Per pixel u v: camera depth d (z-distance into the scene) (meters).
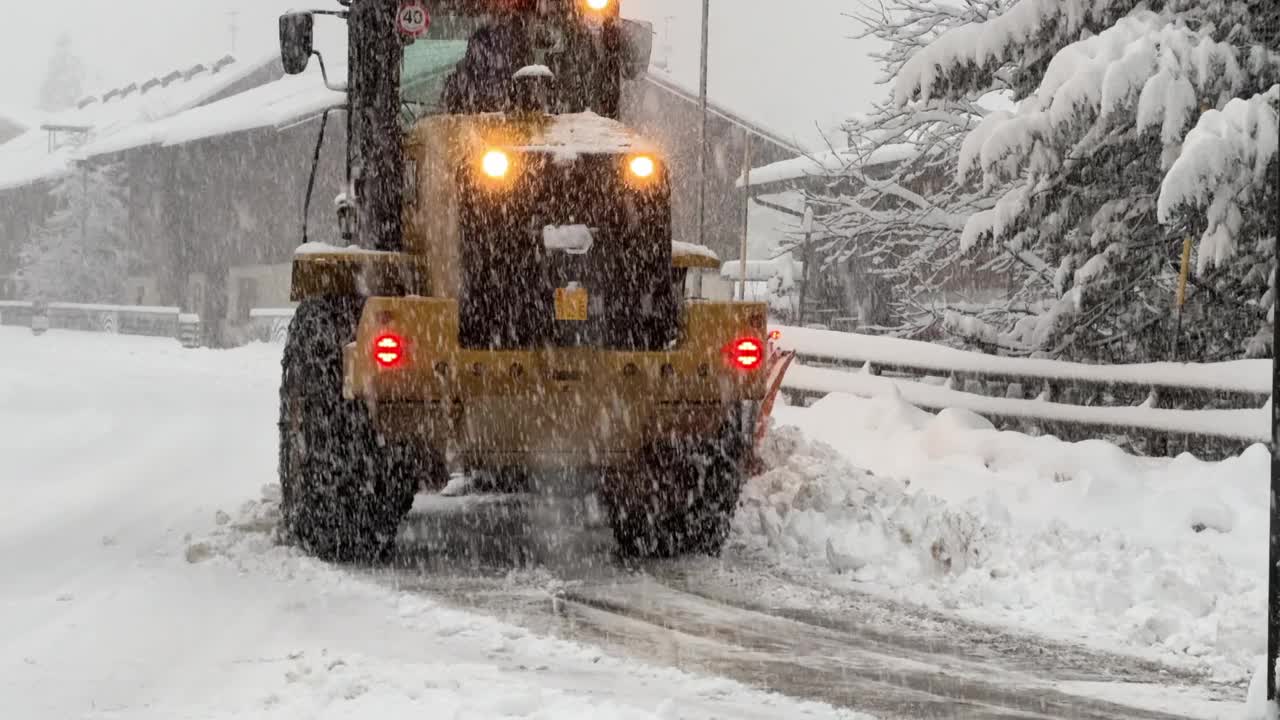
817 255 36.59
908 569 10.04
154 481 14.39
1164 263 18.67
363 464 10.00
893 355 19.14
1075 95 16.02
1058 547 10.52
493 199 9.62
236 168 59.53
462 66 11.33
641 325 9.77
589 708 6.16
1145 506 12.28
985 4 23.97
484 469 10.04
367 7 11.10
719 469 10.34
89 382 29.72
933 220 24.44
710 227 55.12
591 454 9.91
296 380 10.42
